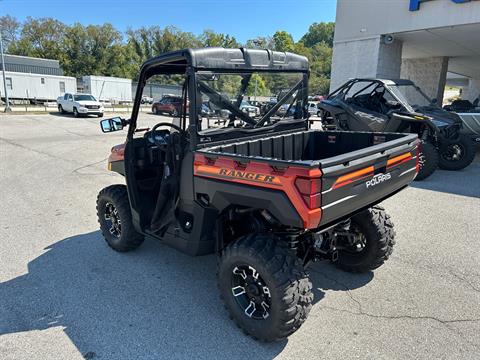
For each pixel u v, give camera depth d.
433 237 4.46
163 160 3.71
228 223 3.01
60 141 12.66
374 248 3.35
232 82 2.99
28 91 34.09
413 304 3.11
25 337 2.71
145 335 2.73
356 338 2.69
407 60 19.88
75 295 3.25
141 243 4.07
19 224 4.91
